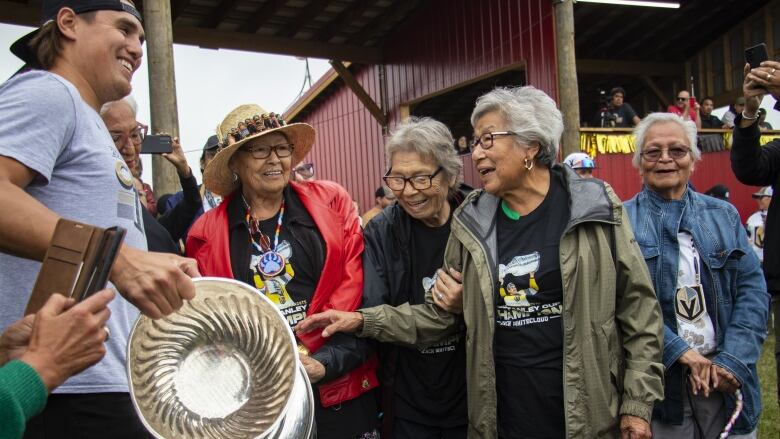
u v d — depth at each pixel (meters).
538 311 2.09
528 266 2.11
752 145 2.88
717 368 2.34
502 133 2.11
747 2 13.65
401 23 13.05
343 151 15.57
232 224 2.37
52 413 1.53
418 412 2.42
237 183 2.44
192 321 1.56
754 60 2.80
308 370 2.09
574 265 2.04
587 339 2.01
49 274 1.12
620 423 2.06
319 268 2.32
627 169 9.82
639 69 15.48
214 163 2.25
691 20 14.00
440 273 2.33
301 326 2.17
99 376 1.58
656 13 13.52
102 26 1.62
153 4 5.69
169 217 3.37
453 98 14.55
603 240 2.05
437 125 2.43
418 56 12.80
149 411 1.43
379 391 2.52
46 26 1.61
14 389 1.02
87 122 1.58
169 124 5.71
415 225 2.52
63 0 1.60
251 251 2.32
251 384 1.56
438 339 2.35
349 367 2.24
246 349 1.58
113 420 1.61
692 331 2.46
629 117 10.82
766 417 4.38
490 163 2.13
